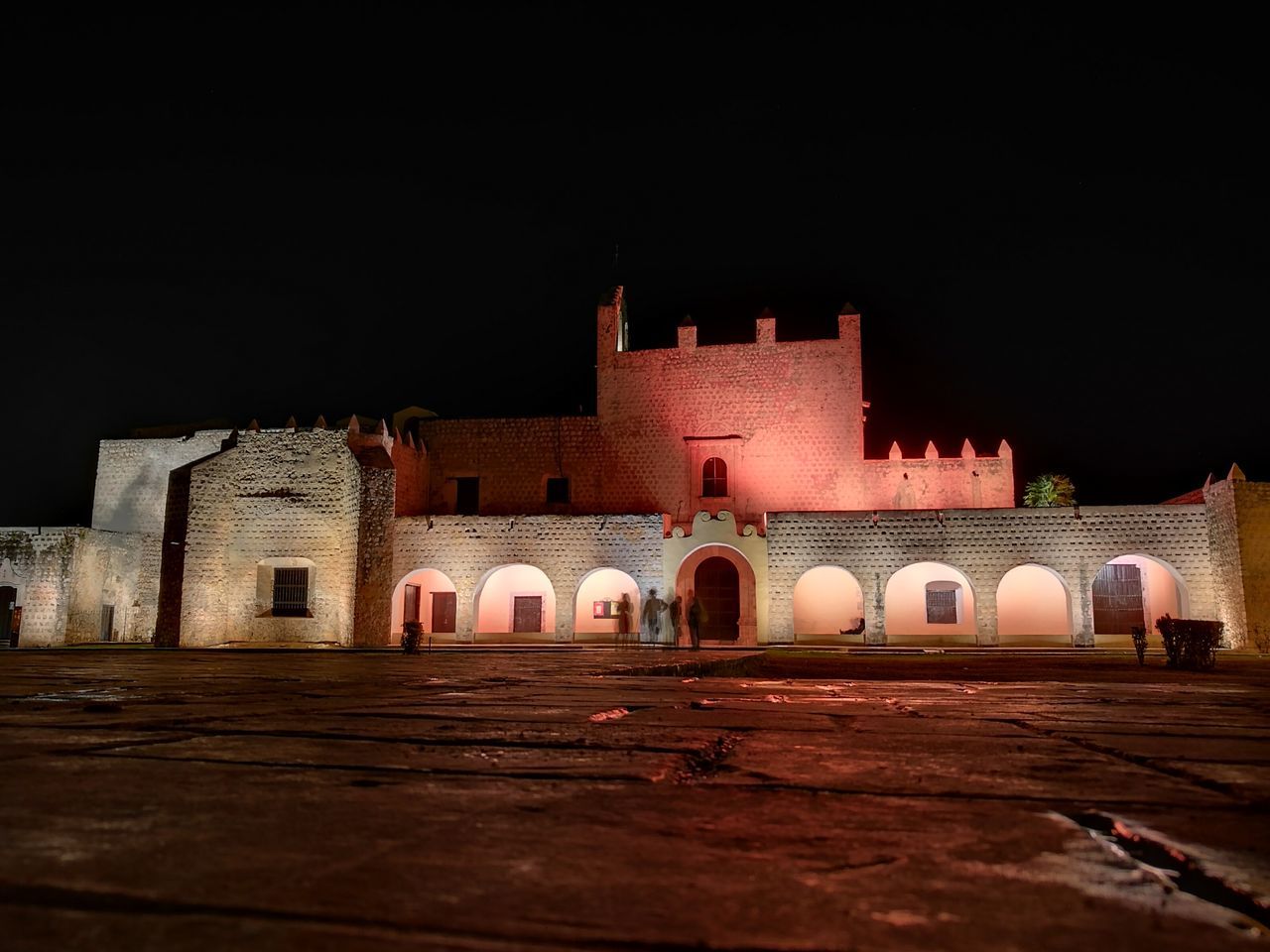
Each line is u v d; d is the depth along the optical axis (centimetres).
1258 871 249
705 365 4022
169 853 254
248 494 3622
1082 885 235
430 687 1023
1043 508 3303
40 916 201
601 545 3556
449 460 4166
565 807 327
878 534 3388
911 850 270
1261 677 1844
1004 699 970
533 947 186
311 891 221
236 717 645
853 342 3919
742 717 695
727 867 249
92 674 1303
